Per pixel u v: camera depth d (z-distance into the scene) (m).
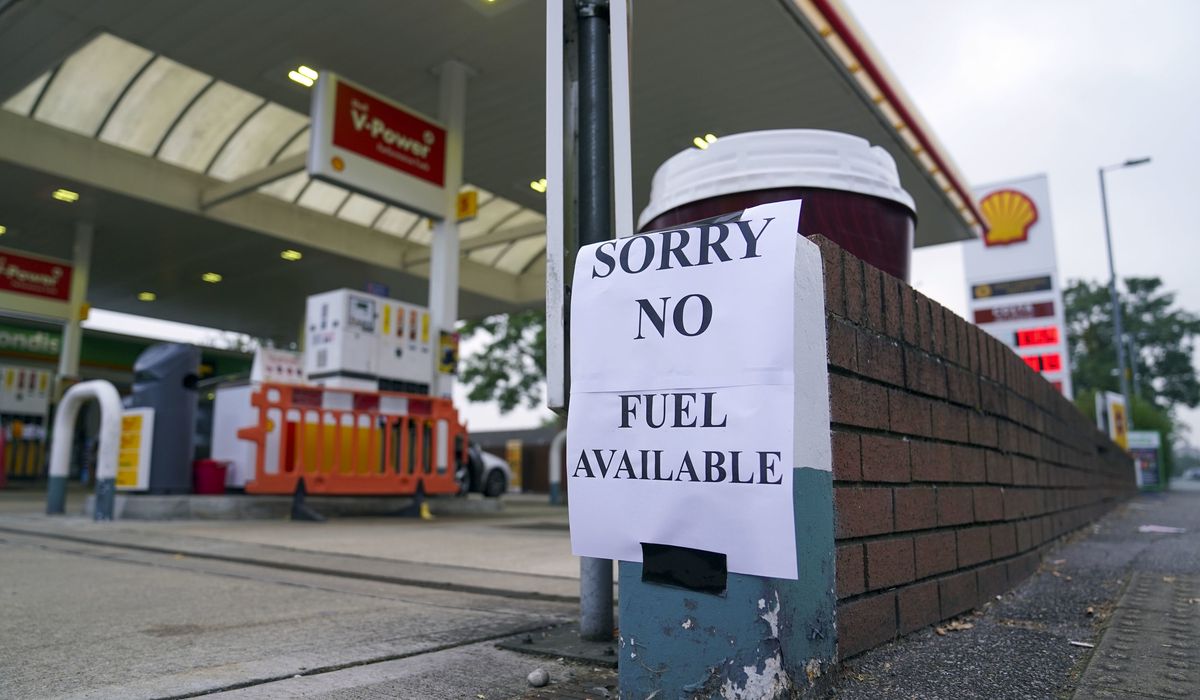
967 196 14.90
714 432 1.75
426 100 11.90
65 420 8.19
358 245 18.56
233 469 8.75
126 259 18.97
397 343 10.16
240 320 26.61
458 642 2.62
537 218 19.22
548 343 2.45
